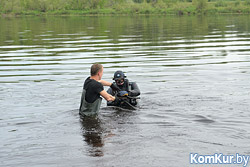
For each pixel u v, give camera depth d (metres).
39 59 13.05
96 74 6.11
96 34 22.83
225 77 9.05
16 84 8.61
